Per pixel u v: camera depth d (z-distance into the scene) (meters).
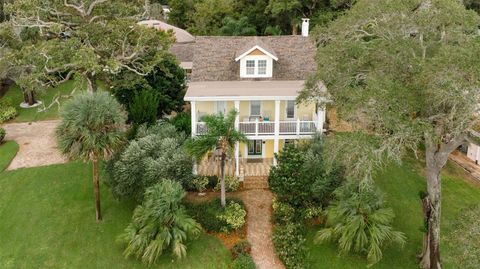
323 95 22.55
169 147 25.19
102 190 27.30
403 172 28.86
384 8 20.67
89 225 24.19
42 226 24.19
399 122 15.95
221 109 30.28
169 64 34.50
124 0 36.81
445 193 26.75
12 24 35.06
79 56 29.22
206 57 31.83
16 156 32.22
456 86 14.98
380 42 20.27
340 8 50.66
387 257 21.55
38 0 31.55
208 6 56.09
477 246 15.63
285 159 24.67
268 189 27.11
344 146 17.78
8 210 25.70
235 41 33.00
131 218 24.64
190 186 26.25
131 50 33.72
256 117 30.12
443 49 17.25
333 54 21.38
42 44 30.95
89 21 33.19
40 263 21.61
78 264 21.52
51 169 30.06
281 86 28.62
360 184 18.05
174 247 21.05
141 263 21.41
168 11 69.06
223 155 23.67
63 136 22.23
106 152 22.30
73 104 22.19
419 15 19.94
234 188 26.92
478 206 17.33
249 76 30.38
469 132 17.47
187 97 26.34
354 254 21.55
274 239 22.48
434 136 16.28
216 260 21.58
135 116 30.12
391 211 21.17
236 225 23.42
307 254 21.58
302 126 27.88
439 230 21.02
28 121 39.44
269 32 51.00
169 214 21.34
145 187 23.48
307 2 50.53
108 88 38.59
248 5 56.56
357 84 20.94
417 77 16.98
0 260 21.80
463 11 19.78
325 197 23.45
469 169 29.47
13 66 37.00
